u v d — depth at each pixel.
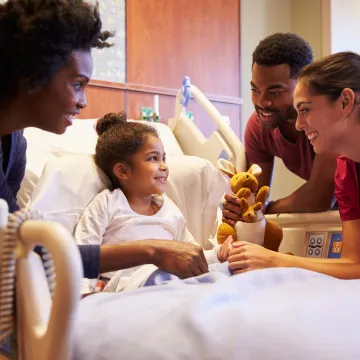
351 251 1.46
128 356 0.67
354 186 1.46
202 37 3.50
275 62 1.79
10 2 0.92
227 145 2.27
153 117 3.01
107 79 2.96
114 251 1.12
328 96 1.30
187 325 0.67
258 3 3.91
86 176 1.54
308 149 2.02
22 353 0.73
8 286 0.70
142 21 3.15
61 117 0.98
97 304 0.82
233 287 0.82
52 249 0.62
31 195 1.50
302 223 1.95
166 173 1.60
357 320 0.68
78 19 0.93
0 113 0.98
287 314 0.68
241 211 1.59
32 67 0.91
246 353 0.62
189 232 1.72
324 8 3.93
